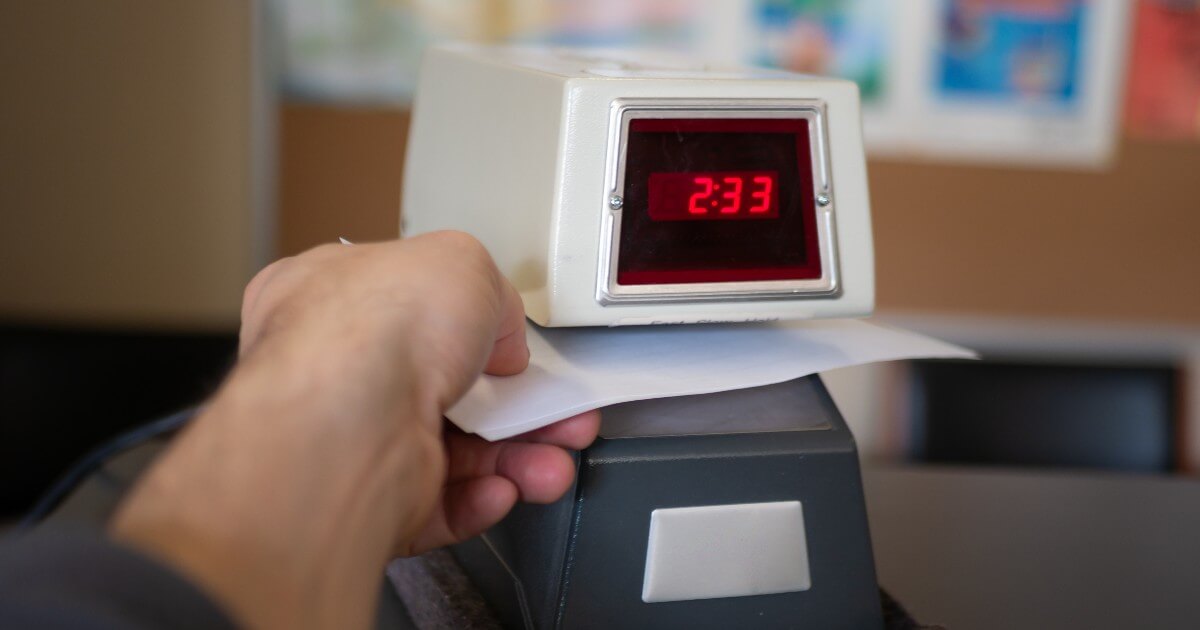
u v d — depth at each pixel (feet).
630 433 1.34
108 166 4.76
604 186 1.34
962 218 5.54
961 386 4.34
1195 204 5.61
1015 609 1.62
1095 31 5.41
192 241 4.86
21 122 4.67
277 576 0.63
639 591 1.31
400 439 0.84
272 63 4.96
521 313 1.20
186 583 0.48
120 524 0.60
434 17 5.03
